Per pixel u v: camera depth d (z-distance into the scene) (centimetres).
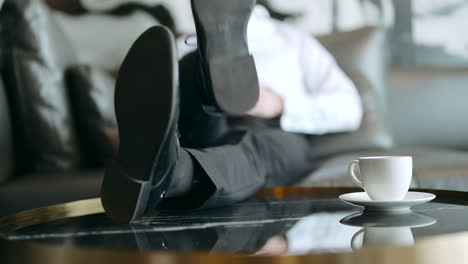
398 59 242
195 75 105
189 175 90
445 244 57
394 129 217
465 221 75
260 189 117
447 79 221
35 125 165
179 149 85
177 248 61
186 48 188
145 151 76
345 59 204
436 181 146
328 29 240
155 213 92
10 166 158
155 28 77
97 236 71
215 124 120
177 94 75
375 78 203
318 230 71
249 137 130
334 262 54
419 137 218
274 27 203
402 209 85
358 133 188
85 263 58
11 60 165
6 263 66
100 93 173
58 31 182
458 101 220
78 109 174
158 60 76
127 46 195
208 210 94
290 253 56
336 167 151
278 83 190
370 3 242
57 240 68
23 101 165
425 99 219
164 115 74
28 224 82
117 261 56
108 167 81
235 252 58
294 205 97
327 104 179
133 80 77
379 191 83
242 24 99
